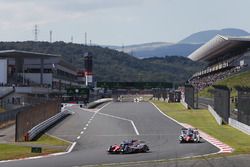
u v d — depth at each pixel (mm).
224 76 198000
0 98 160250
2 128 89562
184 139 70938
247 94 82625
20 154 56500
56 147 65688
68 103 184875
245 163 47812
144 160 50531
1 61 178125
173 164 47094
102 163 48312
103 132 88875
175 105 164250
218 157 52344
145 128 96062
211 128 92562
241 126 86000
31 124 85062
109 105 178875
